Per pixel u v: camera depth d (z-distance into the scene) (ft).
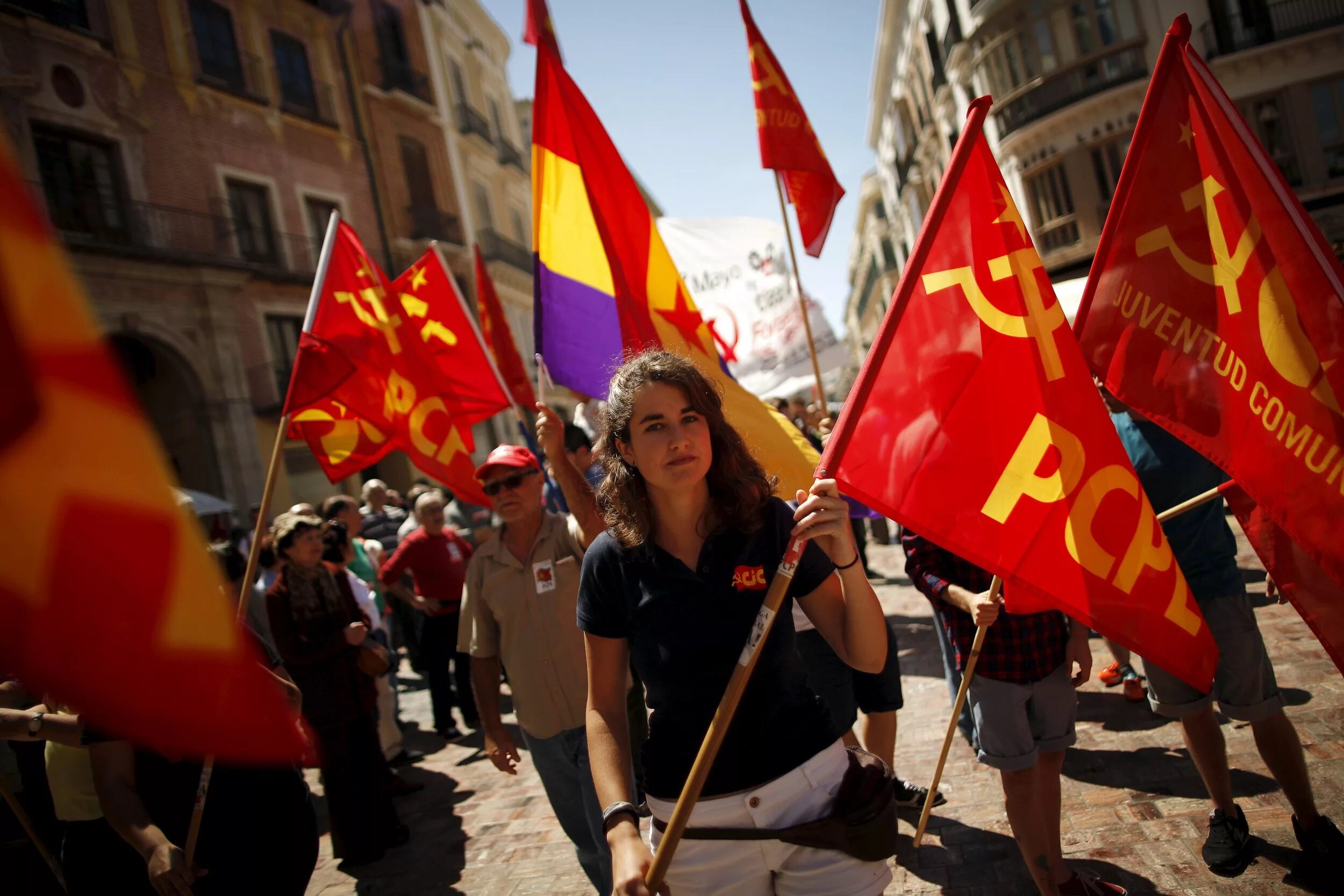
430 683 22.75
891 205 140.87
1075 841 11.28
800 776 6.34
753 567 6.43
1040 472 7.94
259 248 62.95
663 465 6.29
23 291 2.58
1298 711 13.52
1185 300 8.87
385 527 32.63
